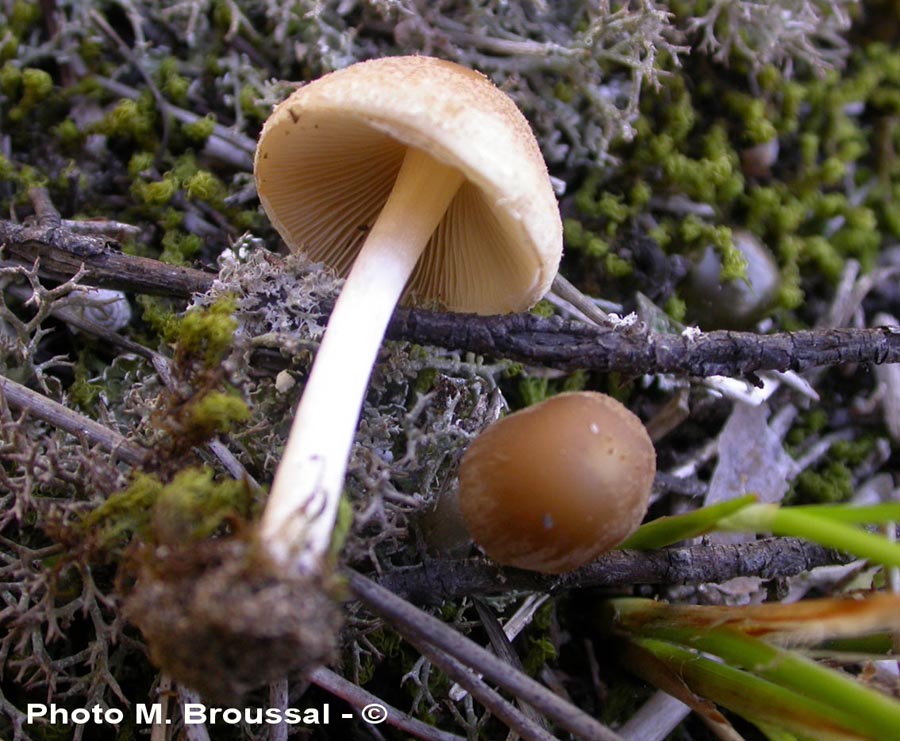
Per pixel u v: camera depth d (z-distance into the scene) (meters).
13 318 0.08
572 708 0.06
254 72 0.10
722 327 0.11
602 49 0.10
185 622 0.06
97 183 0.10
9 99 0.10
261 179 0.08
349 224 0.09
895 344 0.08
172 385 0.08
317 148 0.08
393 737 0.08
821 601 0.06
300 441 0.07
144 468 0.07
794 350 0.08
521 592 0.09
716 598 0.09
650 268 0.11
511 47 0.10
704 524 0.07
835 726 0.06
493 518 0.07
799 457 0.11
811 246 0.11
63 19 0.10
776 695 0.07
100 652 0.07
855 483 0.11
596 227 0.11
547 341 0.08
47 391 0.08
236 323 0.07
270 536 0.06
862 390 0.11
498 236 0.08
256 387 0.09
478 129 0.07
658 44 0.11
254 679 0.06
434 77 0.07
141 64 0.10
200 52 0.11
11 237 0.08
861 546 0.06
